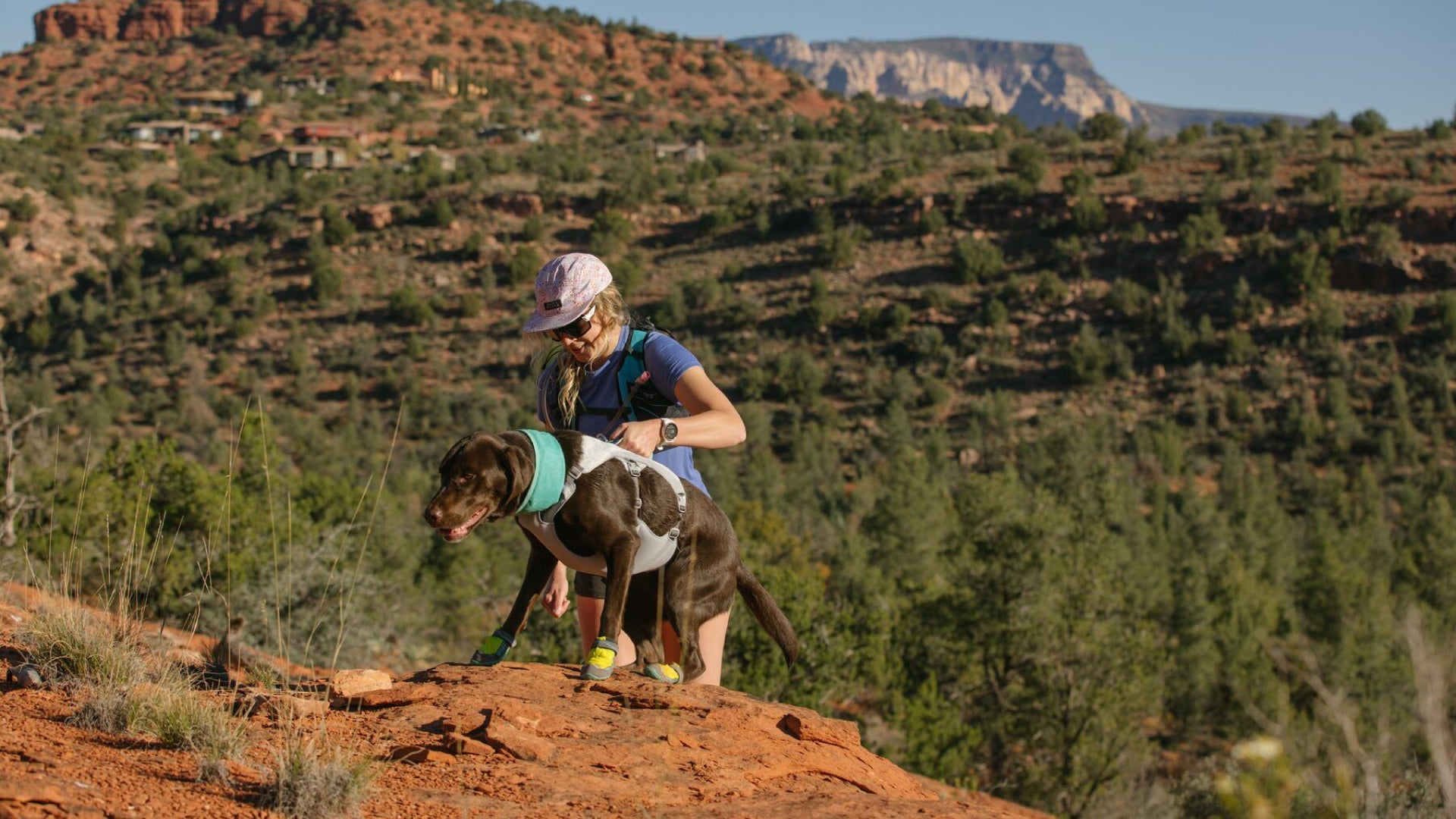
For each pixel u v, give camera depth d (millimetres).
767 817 3133
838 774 3887
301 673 5520
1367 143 134000
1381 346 108375
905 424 101000
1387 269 112688
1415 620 2785
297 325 126062
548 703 4086
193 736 3486
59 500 13539
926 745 23969
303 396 113438
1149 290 118875
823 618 22266
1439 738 2680
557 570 5117
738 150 180375
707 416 4520
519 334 123000
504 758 3525
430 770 3398
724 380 113875
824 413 106312
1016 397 109188
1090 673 27609
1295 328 110750
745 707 4203
